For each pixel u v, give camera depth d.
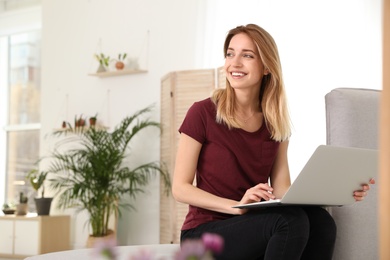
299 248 1.78
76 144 5.87
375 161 1.88
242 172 2.11
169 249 2.17
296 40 4.75
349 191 1.95
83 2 5.99
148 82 5.55
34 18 6.49
